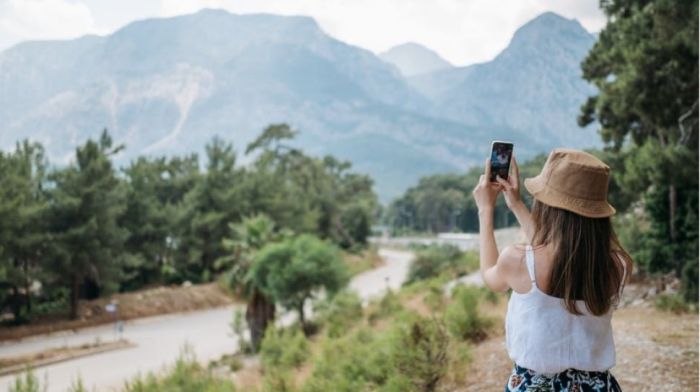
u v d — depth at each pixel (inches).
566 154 91.1
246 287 1210.0
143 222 2276.1
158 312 1990.7
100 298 1982.0
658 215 708.7
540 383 88.9
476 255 1996.8
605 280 87.4
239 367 862.5
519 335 89.0
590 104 973.2
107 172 1843.0
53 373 1192.8
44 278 1701.5
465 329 444.5
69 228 1739.7
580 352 87.0
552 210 90.0
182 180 2674.7
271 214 2736.2
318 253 1155.3
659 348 331.3
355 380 382.0
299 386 475.2
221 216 2428.6
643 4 846.5
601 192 89.2
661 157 602.9
